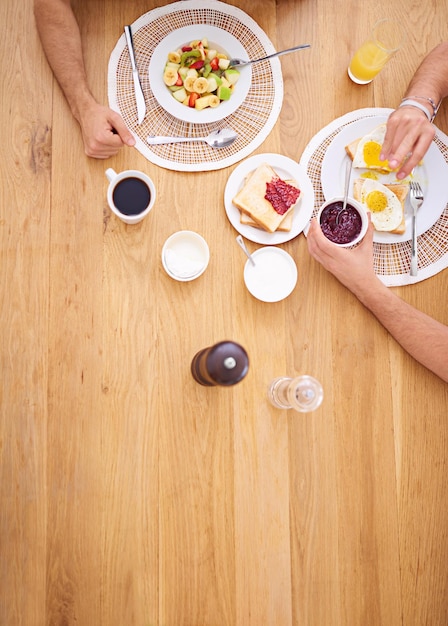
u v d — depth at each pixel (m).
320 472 1.43
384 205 1.44
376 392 1.46
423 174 1.48
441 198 1.47
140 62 1.47
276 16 1.52
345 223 1.40
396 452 1.45
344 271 1.39
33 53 1.46
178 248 1.39
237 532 1.39
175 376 1.41
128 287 1.42
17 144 1.44
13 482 1.36
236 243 1.45
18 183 1.43
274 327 1.45
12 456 1.37
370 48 1.39
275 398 1.39
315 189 1.48
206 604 1.38
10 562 1.34
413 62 1.56
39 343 1.40
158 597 1.36
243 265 1.45
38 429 1.38
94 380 1.40
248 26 1.51
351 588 1.41
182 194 1.45
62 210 1.43
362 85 1.53
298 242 1.47
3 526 1.35
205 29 1.43
